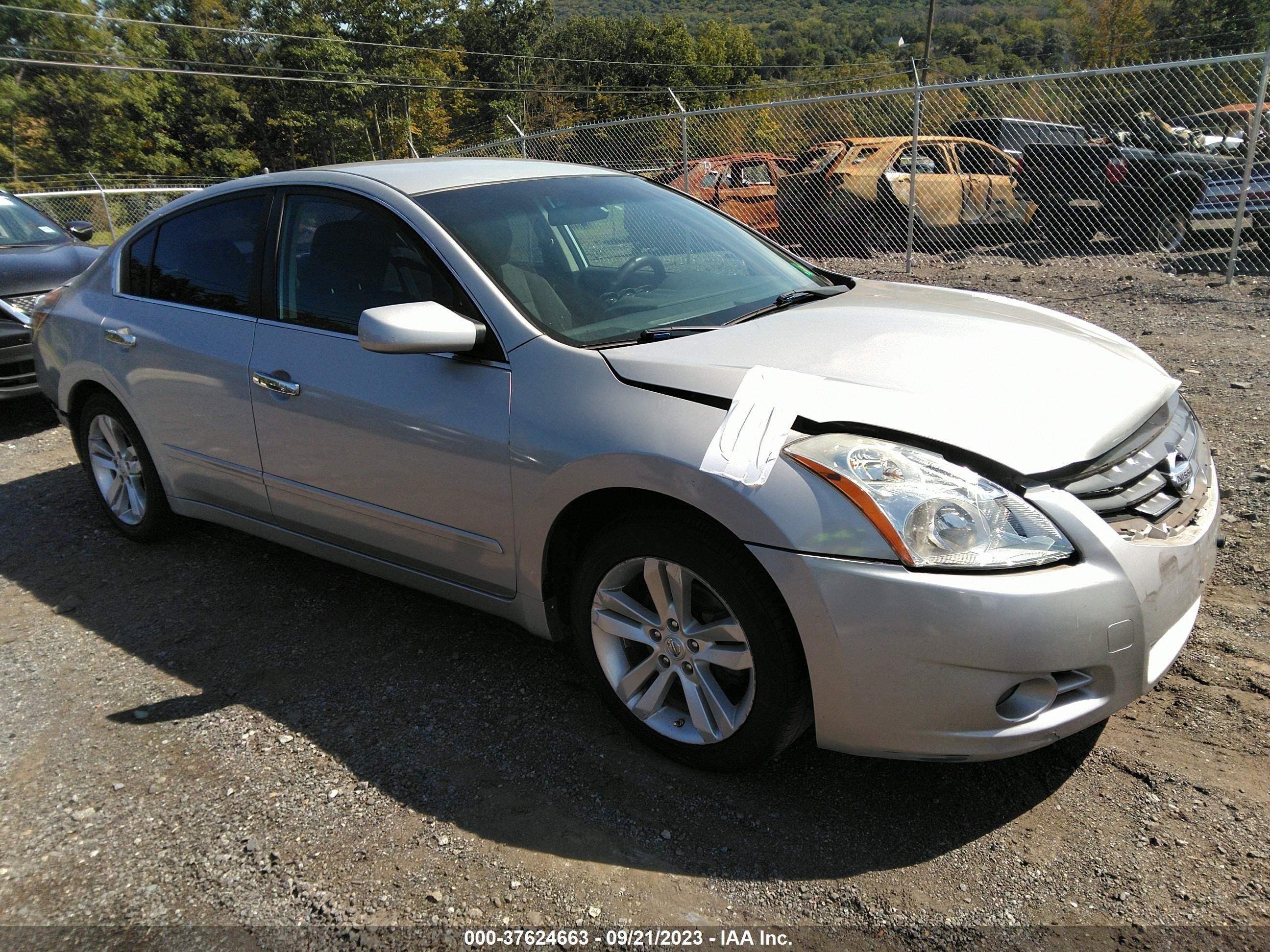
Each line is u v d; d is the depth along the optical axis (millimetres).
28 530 4547
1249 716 2615
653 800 2443
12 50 41188
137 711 2973
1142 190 10750
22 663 3307
